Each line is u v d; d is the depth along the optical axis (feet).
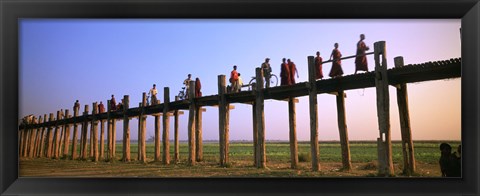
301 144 201.57
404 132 46.55
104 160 94.73
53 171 68.13
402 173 46.39
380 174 44.78
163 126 76.64
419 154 98.84
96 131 98.32
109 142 93.86
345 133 52.31
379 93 45.01
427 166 64.13
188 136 69.92
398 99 47.14
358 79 47.98
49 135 114.11
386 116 44.47
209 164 68.85
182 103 73.72
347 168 52.39
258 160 58.90
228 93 63.36
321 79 51.29
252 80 61.31
